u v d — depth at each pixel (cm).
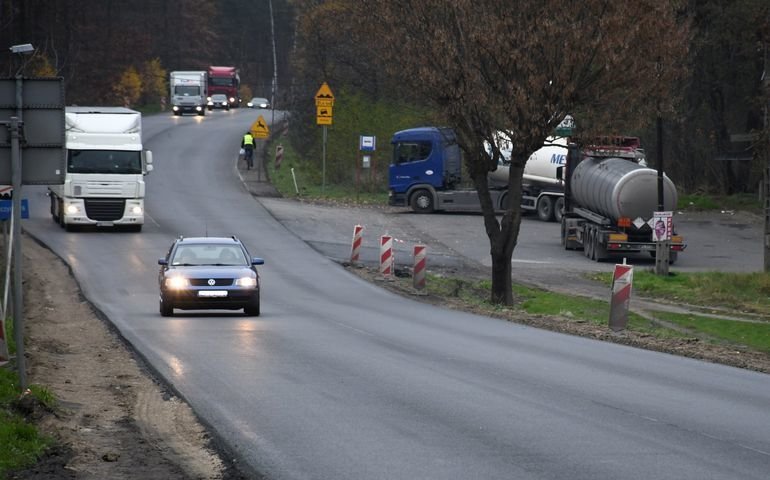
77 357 5850
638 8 9588
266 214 16525
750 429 3838
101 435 3769
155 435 3772
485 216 10369
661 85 10038
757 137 12862
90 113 14488
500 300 10319
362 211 17700
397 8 10062
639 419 3994
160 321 7775
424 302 9700
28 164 4312
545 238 15850
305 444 3531
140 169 14388
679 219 17975
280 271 11862
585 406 4262
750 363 5934
